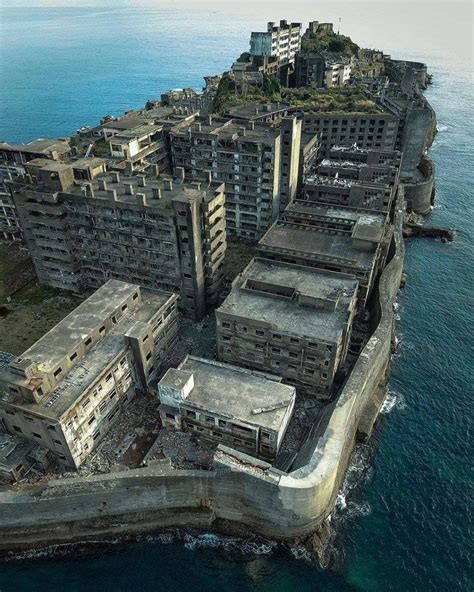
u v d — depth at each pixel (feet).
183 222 290.15
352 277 293.84
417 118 520.01
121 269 334.24
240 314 267.59
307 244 337.11
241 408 236.84
